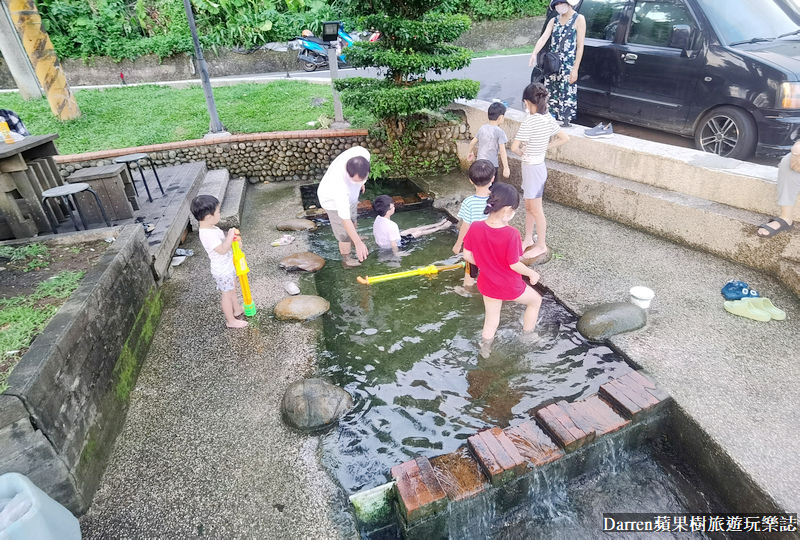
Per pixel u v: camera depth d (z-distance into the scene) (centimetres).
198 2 1314
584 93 598
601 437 245
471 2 1341
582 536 224
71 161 650
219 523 212
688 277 377
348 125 732
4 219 389
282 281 421
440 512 217
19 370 204
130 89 991
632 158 474
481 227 298
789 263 354
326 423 263
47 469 202
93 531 210
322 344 334
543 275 396
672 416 258
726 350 294
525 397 281
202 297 402
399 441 255
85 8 1311
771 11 478
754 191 384
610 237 454
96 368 256
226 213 543
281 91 905
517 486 233
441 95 575
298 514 215
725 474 224
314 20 1389
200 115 804
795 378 267
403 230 507
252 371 309
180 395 291
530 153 386
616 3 551
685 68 475
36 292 280
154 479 235
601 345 315
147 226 450
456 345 329
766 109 417
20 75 928
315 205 617
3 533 157
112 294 298
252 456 246
